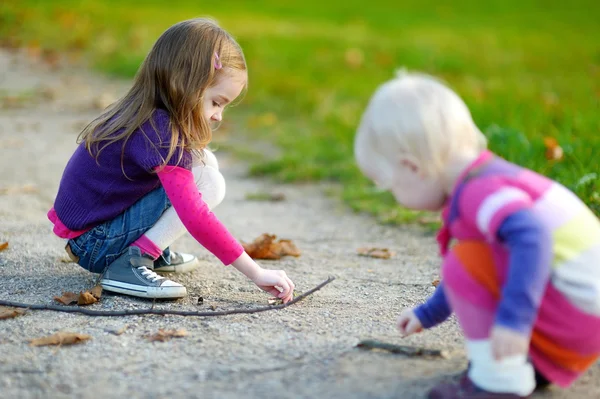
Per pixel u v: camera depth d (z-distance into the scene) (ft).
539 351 6.52
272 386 7.04
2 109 23.43
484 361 6.37
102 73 28.73
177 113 9.15
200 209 8.91
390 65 30.45
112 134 9.27
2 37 32.55
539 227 5.87
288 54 31.12
